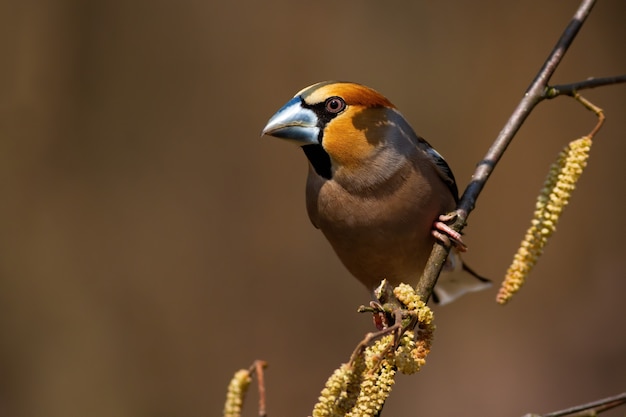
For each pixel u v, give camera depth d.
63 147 13.74
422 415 13.07
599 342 13.23
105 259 13.50
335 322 13.05
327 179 6.63
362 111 6.46
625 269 13.54
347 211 6.66
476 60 13.90
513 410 12.95
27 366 13.11
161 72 13.85
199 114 13.79
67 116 13.78
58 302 13.31
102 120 13.80
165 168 13.71
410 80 13.83
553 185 5.11
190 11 13.88
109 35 13.88
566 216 13.84
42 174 13.66
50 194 13.63
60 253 13.50
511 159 13.70
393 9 13.92
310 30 13.85
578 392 13.05
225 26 13.86
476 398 13.16
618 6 14.12
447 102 13.83
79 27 13.86
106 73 13.85
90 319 13.26
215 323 13.19
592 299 13.49
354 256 6.98
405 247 6.76
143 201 13.64
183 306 13.27
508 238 13.48
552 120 13.84
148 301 13.30
